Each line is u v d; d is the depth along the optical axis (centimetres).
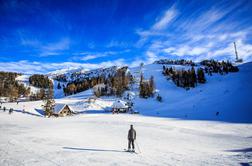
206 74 15562
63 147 1739
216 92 10481
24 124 4019
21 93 18338
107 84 13550
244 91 9244
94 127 3703
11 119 4988
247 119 5497
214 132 3562
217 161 1318
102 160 1305
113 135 2767
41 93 14750
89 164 1202
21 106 8438
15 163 1160
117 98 11600
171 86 13762
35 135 2444
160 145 2077
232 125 4547
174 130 3541
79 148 1730
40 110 7944
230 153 1720
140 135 2841
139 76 17588
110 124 4241
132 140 1683
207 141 2508
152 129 3544
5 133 2558
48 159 1285
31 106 8488
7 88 17050
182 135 2978
